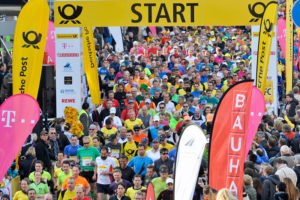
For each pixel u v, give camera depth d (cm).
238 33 10150
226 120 2317
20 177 3922
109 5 5009
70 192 3484
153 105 5175
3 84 5569
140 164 3772
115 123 4816
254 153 3453
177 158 2086
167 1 4969
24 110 2767
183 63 7262
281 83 6600
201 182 3519
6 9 7525
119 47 7375
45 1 3819
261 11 4978
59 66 5172
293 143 3791
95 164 3916
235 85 2311
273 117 4575
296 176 3062
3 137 2770
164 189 3375
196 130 2094
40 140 4078
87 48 5316
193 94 5659
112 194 3653
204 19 4978
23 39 3819
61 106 5178
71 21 5072
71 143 4166
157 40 8975
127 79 6100
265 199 2914
